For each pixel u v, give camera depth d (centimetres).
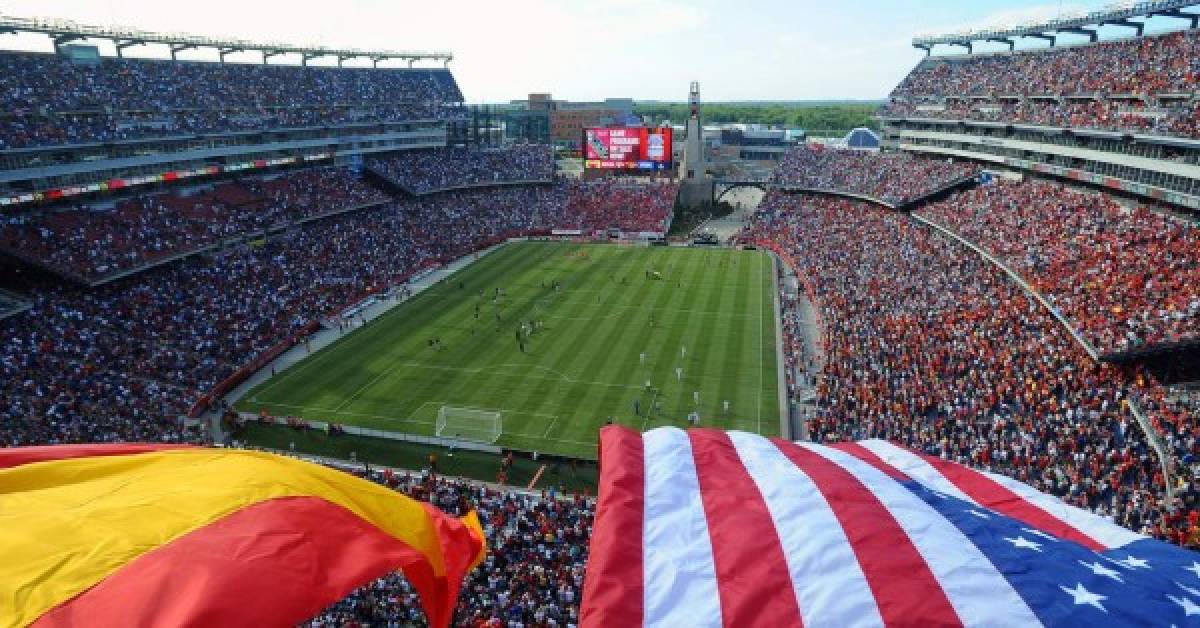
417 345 6328
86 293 6209
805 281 8075
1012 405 4284
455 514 3506
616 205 12038
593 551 1063
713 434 1427
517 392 5334
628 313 7206
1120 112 6981
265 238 8312
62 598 798
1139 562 1092
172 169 8238
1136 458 3559
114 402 4778
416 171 11794
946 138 10019
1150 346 4222
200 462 1131
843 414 4506
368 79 12319
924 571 984
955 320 5675
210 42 9825
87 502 975
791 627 910
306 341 6250
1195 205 5625
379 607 2533
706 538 1072
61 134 7006
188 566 855
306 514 1002
